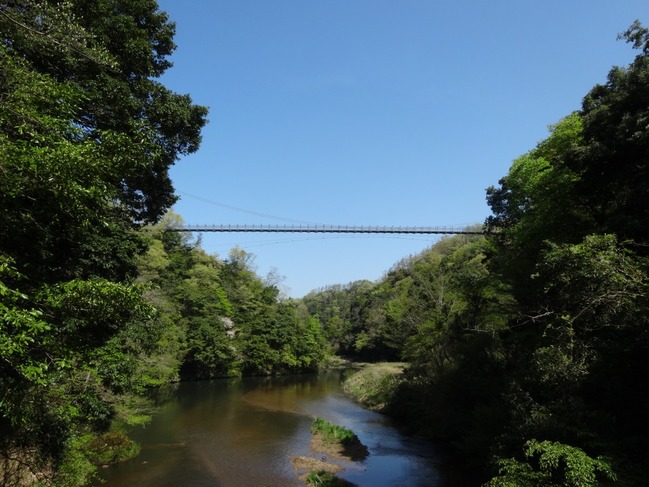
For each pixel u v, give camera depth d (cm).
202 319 5516
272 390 4988
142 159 903
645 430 1060
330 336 10019
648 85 1462
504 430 1653
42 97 755
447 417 2458
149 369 3077
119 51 1468
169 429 2819
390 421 3312
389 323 6769
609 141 1509
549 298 1573
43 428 1154
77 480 1440
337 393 4897
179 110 1645
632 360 1121
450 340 3216
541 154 2545
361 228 6366
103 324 1308
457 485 1877
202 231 6100
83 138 838
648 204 1333
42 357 830
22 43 907
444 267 5459
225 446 2477
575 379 1157
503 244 3212
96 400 1488
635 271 975
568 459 911
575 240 1861
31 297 780
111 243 1488
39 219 825
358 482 1933
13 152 648
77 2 1320
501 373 2142
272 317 6881
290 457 2309
